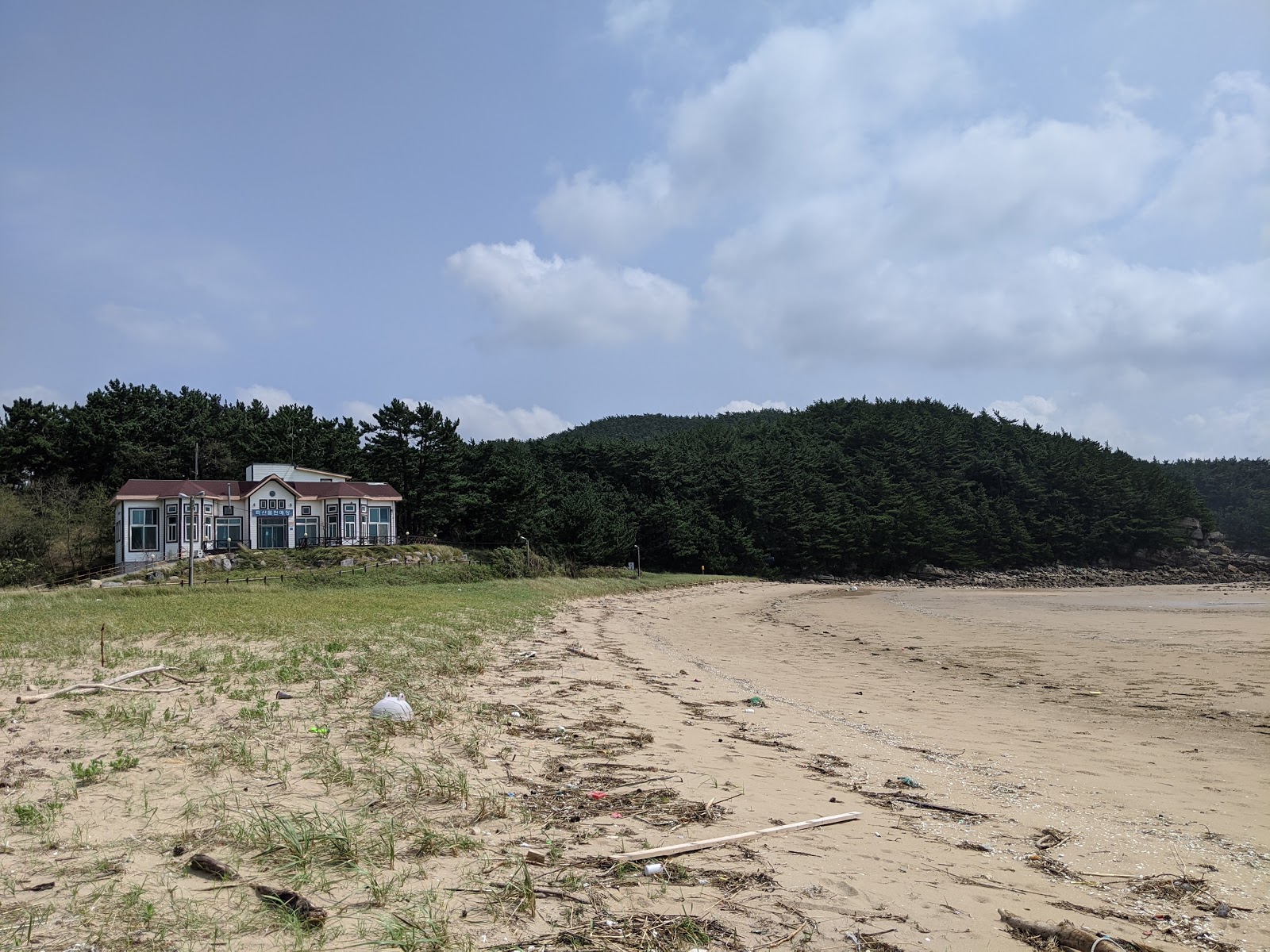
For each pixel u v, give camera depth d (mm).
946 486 103688
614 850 5805
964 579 90625
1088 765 9461
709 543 83688
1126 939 4746
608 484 91625
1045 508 107188
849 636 27750
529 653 18188
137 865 5117
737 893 5129
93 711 9609
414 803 6598
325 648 16000
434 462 65812
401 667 13734
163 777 7047
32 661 13836
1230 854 6445
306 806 6383
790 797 7559
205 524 52062
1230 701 14008
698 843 6012
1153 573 97750
